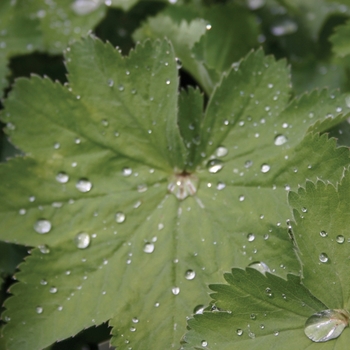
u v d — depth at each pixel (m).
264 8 0.63
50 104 0.57
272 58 0.57
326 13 0.63
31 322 0.56
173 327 0.56
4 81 0.60
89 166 0.58
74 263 0.57
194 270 0.56
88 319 0.56
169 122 0.57
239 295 0.55
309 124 0.57
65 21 0.61
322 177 0.56
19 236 0.57
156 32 0.60
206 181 0.57
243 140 0.57
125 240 0.57
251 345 0.55
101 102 0.58
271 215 0.56
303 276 0.55
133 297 0.56
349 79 0.61
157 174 0.58
